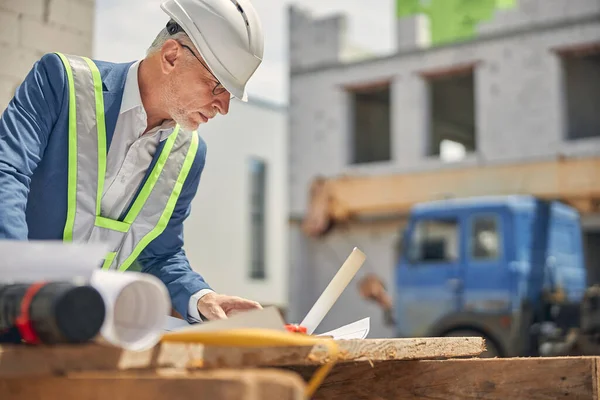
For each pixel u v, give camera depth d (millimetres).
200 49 1685
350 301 11898
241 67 1703
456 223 7961
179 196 1952
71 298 915
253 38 1722
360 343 1190
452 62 11500
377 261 11836
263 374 873
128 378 905
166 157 1873
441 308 7926
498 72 11148
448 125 14164
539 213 7965
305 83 12711
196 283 1847
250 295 13664
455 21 11523
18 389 969
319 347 1102
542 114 10820
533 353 7496
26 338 965
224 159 13281
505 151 11008
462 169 11320
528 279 7668
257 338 1044
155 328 963
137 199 1838
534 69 10906
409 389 1536
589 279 10117
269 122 14109
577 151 10500
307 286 12477
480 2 11344
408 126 11789
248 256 13758
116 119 1753
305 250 12531
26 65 3314
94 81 1733
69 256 971
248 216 13727
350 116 12344
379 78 12102
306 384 1546
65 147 1688
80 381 930
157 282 965
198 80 1716
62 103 1685
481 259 7766
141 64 1786
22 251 989
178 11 1722
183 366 1000
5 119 1562
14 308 947
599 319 6871
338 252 12234
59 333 916
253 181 13969
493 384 1475
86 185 1719
